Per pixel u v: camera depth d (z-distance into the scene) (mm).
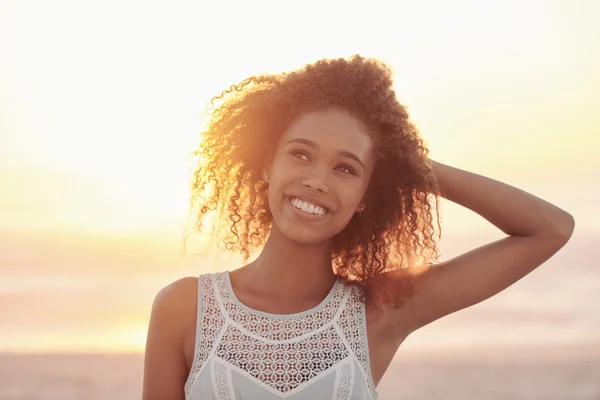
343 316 3227
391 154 3254
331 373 3084
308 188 3053
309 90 3211
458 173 3412
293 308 3207
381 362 3281
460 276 3301
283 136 3203
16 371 13266
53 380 12680
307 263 3225
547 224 3285
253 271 3275
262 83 3502
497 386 12266
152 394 3188
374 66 3283
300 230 3082
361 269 3400
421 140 3375
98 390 12109
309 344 3131
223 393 3045
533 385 12406
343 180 3102
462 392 11891
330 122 3113
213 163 3572
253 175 3490
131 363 13898
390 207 3381
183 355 3209
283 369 3076
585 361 13914
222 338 3129
